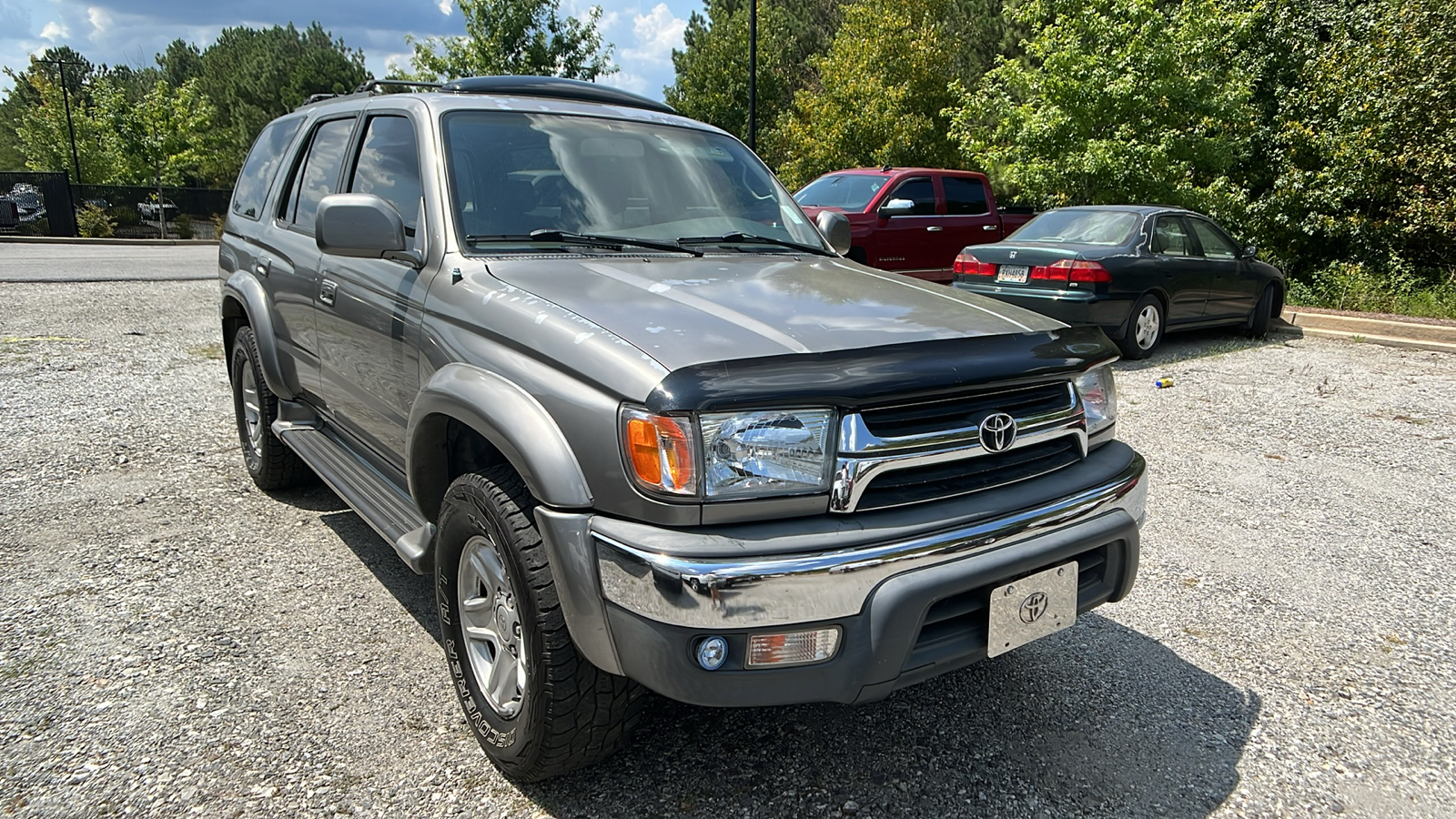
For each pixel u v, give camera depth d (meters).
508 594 2.49
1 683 2.94
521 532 2.34
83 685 2.94
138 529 4.28
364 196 2.89
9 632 3.27
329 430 4.19
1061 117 14.56
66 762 2.55
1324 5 15.22
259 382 4.51
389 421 3.31
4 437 5.64
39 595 3.57
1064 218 10.07
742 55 31.77
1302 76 14.90
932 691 3.10
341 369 3.64
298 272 3.97
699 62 32.75
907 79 22.39
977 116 18.08
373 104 3.79
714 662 2.07
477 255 2.92
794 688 2.11
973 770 2.66
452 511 2.62
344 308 3.50
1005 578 2.30
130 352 8.36
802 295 2.74
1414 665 3.33
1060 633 3.54
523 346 2.45
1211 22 14.05
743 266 3.12
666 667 2.07
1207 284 9.77
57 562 3.88
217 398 6.80
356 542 4.20
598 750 2.44
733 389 2.07
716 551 2.04
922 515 2.21
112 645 3.20
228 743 2.67
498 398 2.40
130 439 5.71
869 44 22.30
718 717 2.91
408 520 3.14
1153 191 14.27
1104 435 2.79
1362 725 2.94
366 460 3.79
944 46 23.56
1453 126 12.77
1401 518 4.80
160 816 2.34
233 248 4.88
